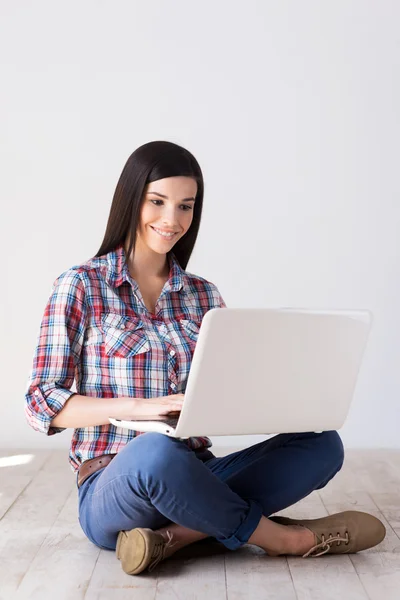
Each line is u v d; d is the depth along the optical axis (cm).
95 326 208
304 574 203
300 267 391
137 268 220
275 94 387
